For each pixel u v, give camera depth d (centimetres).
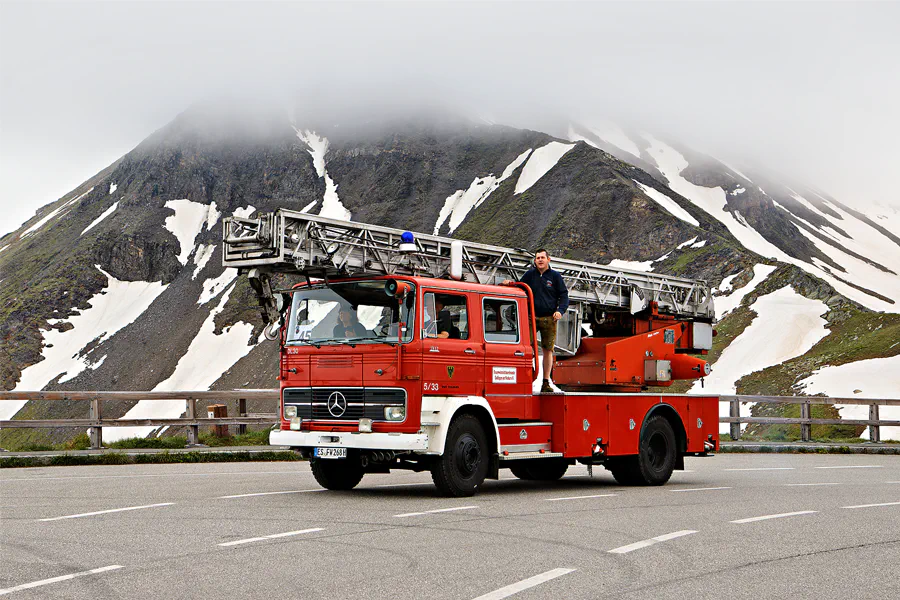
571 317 1789
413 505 1167
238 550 822
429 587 673
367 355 1272
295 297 1368
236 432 2409
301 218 1359
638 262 17050
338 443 1281
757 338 11800
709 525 1012
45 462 1844
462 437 1288
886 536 943
